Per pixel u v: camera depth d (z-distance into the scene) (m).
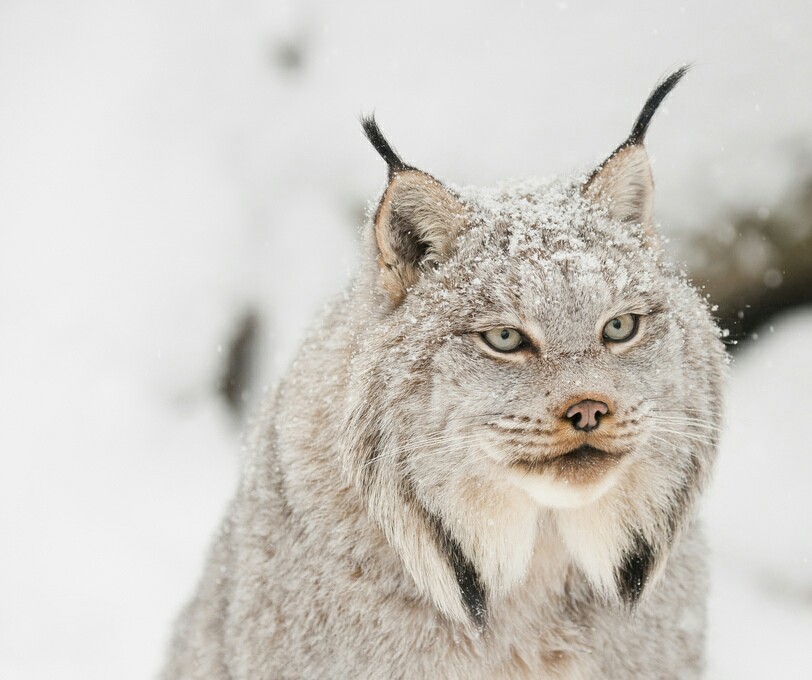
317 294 18.94
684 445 7.16
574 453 6.71
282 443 7.48
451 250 7.22
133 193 20.17
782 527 14.23
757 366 16.52
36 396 18.06
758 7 18.69
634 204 7.64
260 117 20.70
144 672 12.21
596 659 7.30
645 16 19.38
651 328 7.10
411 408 6.86
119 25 22.36
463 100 19.44
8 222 20.25
